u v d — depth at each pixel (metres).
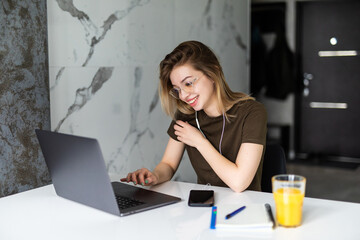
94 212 1.32
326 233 1.09
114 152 2.51
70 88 2.18
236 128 1.67
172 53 1.62
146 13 2.71
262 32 5.40
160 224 1.19
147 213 1.29
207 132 1.75
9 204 1.42
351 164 5.00
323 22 5.21
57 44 2.09
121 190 1.53
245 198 1.41
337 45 5.18
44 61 2.01
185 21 3.14
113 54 2.46
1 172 1.82
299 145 5.48
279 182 1.14
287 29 5.34
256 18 5.41
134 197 1.43
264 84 5.48
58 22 2.09
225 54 3.81
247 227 1.12
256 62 5.47
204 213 1.27
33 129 1.96
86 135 2.30
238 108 1.67
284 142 5.35
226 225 1.13
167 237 1.10
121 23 2.50
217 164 1.53
